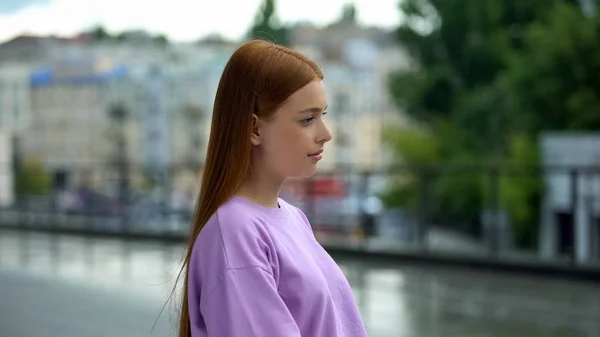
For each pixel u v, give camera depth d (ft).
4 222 62.44
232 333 4.47
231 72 4.93
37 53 173.99
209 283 4.64
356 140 235.40
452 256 34.91
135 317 23.50
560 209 42.45
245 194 4.98
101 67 191.62
